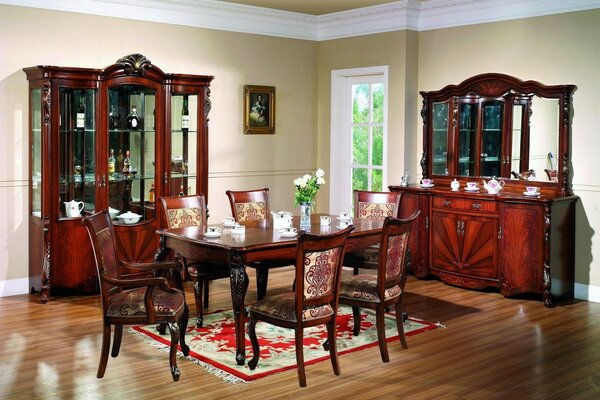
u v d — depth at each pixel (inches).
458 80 278.4
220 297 238.1
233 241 175.6
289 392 151.4
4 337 189.9
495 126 260.8
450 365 170.2
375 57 298.5
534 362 173.2
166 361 171.0
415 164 295.4
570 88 238.7
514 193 249.6
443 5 277.6
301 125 322.3
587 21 237.1
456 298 240.1
